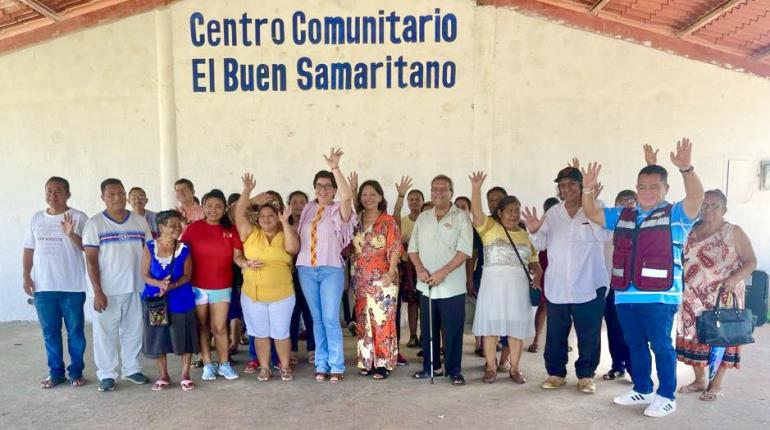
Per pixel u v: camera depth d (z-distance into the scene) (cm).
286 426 349
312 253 422
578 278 395
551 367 412
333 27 625
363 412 371
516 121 634
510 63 630
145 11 622
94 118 630
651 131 640
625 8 596
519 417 362
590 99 634
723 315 373
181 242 406
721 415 362
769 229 649
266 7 623
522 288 416
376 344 430
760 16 558
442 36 625
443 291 416
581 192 398
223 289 424
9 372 458
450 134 633
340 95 631
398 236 429
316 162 636
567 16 626
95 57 625
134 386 421
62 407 382
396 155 635
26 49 623
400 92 630
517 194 640
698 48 632
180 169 636
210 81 629
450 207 425
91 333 591
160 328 399
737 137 643
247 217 428
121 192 414
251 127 634
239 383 426
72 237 411
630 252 367
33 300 424
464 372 452
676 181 645
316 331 432
